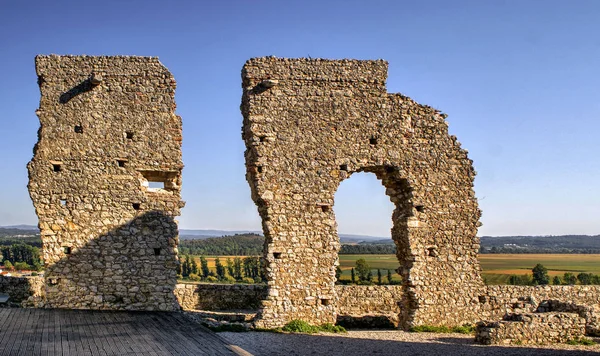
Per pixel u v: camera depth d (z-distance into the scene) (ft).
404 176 75.46
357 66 75.31
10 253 230.48
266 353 51.55
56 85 70.38
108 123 71.00
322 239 71.82
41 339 50.44
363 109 74.95
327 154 73.15
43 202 68.69
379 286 85.20
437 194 76.59
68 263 68.74
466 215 77.20
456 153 77.82
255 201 72.23
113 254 69.82
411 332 70.18
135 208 71.00
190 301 83.41
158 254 70.95
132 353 46.01
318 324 70.18
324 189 72.54
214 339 52.60
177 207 72.13
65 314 63.82
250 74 71.92
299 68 73.46
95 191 70.08
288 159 71.87
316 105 73.46
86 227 69.51
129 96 71.72
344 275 178.81
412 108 76.89
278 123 72.08
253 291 85.81
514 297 78.23
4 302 74.64
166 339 51.96
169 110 72.54
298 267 70.74
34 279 80.79
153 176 73.87
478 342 61.82
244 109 72.90
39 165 69.00
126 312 67.31
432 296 74.54
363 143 74.49
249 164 72.43
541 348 57.98
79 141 70.18
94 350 46.75
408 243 74.79
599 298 82.17
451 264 75.92
